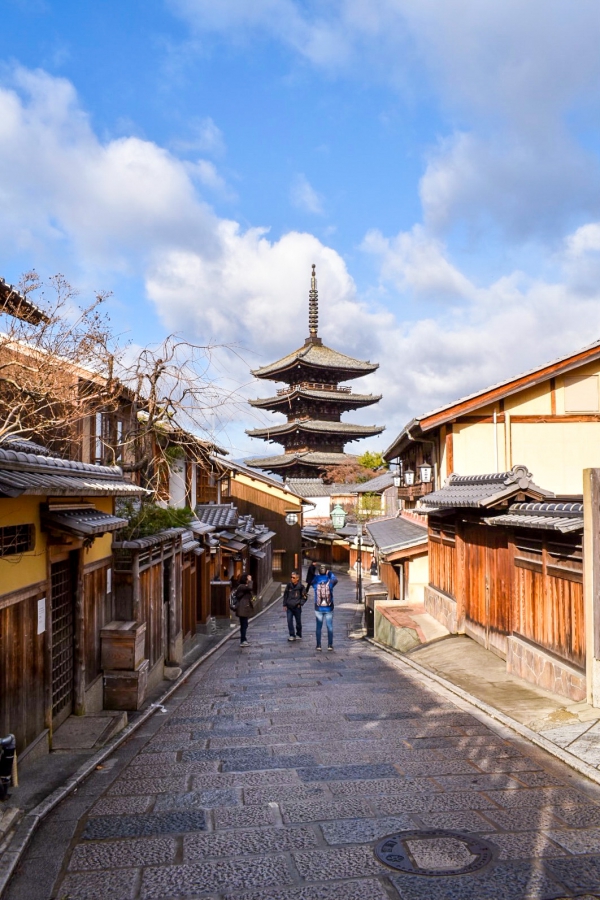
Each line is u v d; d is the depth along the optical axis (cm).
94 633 977
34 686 729
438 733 792
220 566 2345
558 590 934
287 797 592
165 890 434
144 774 681
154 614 1239
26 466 632
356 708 957
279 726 873
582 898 411
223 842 501
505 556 1198
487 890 422
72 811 578
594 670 806
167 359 1087
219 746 785
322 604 1641
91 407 1125
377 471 5941
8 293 855
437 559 1783
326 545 5366
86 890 438
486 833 503
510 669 1119
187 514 1628
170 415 1140
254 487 4012
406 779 629
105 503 1061
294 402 6016
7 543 663
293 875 447
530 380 1861
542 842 486
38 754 729
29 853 493
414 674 1224
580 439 1892
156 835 518
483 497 1186
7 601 647
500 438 1895
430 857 466
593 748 681
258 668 1409
